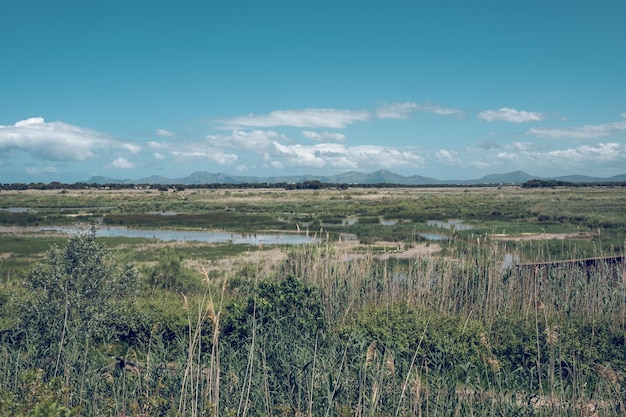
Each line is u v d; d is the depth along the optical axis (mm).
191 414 8695
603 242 36156
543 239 39281
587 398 10812
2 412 7641
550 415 9758
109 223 63156
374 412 9008
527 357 12539
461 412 9773
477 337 12867
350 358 11102
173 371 11148
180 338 13141
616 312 15453
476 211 74938
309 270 18766
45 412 7477
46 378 10438
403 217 69312
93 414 9227
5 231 52969
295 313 13453
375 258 31484
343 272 18219
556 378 11523
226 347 11797
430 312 14578
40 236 47812
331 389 9734
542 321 13898
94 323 12664
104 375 10656
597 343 13195
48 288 12766
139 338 13773
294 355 10945
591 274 18906
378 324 13594
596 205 75438
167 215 76938
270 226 59562
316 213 80125
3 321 13219
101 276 13391
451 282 17656
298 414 9062
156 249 39500
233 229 57344
